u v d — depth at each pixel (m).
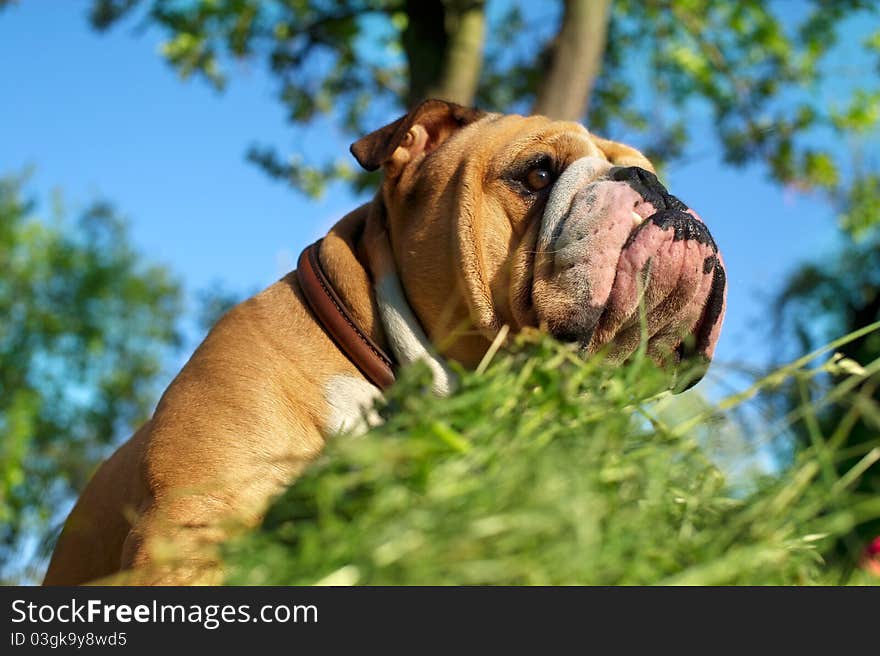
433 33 2.35
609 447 0.72
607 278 0.98
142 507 0.98
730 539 0.71
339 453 0.73
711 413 0.77
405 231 1.08
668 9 3.05
